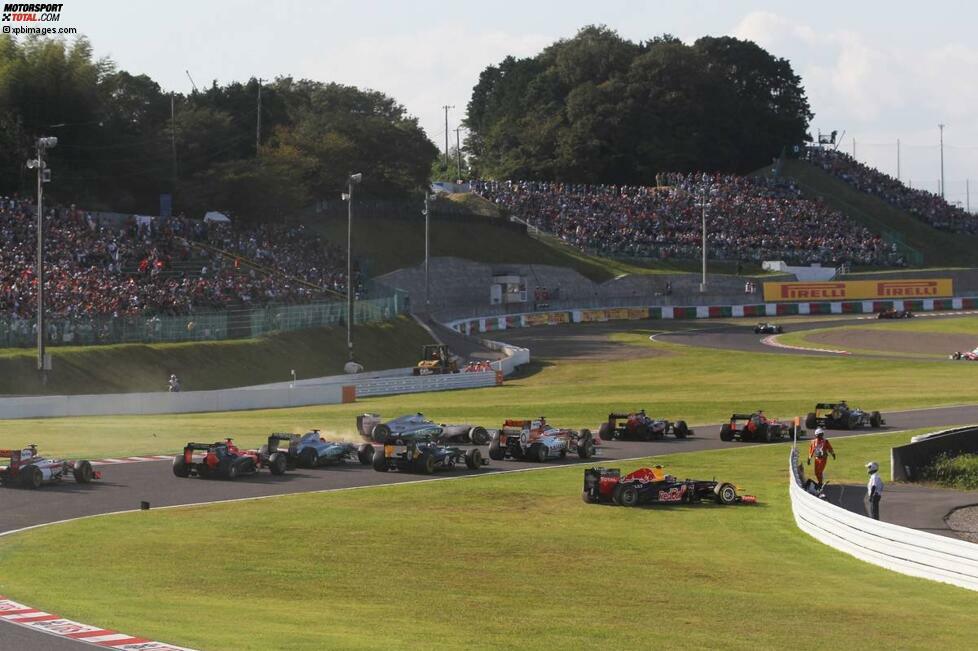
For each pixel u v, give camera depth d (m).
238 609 54.47
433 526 82.31
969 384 192.25
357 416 142.00
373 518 84.88
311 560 69.44
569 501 94.31
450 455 110.25
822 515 80.94
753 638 52.31
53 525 79.50
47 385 163.25
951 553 67.44
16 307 181.50
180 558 68.88
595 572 68.25
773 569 70.94
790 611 58.84
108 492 94.69
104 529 78.19
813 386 194.88
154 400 158.50
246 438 128.75
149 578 62.62
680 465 114.94
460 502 92.88
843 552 77.12
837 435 136.12
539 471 110.25
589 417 153.12
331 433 135.12
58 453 115.38
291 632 48.75
